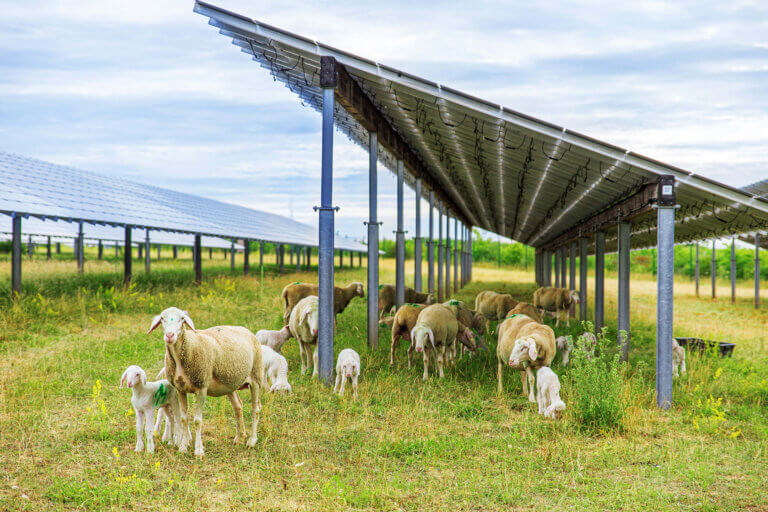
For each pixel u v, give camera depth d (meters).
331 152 9.37
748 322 20.47
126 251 19.30
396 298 15.88
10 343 11.19
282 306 17.92
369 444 6.72
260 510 4.99
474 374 10.32
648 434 7.31
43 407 7.58
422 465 6.11
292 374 9.93
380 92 10.88
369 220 12.46
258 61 11.12
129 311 15.54
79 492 5.20
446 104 9.20
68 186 19.27
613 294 33.91
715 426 7.52
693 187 8.91
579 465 6.02
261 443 6.63
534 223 26.58
